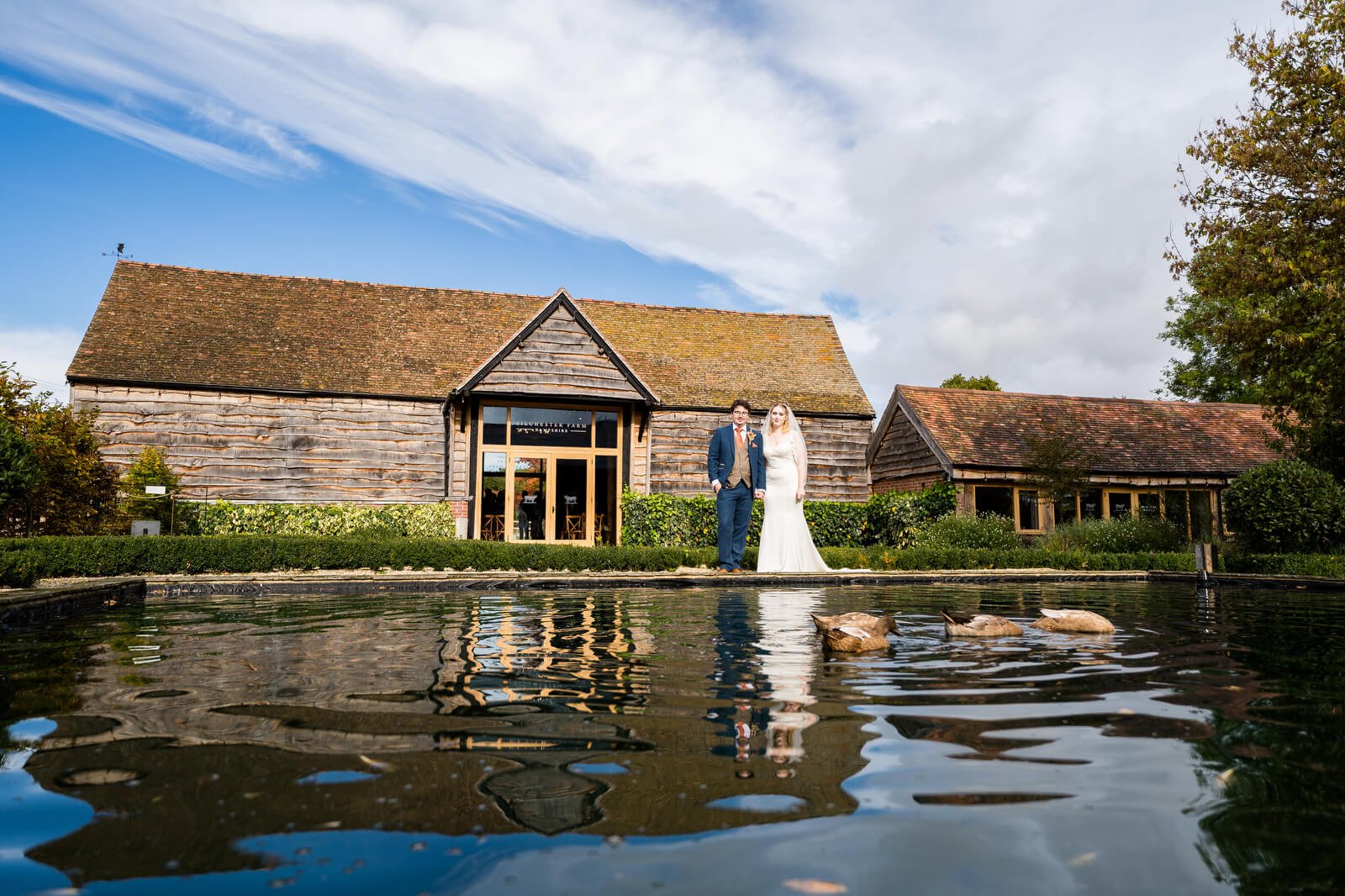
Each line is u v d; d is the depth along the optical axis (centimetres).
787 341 2239
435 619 546
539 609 623
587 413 1853
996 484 2027
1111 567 1364
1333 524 1377
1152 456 2123
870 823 149
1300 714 244
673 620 539
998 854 134
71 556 891
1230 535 1616
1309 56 1529
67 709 251
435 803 160
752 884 120
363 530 1515
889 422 2350
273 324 1827
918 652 387
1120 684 297
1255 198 1583
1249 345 1619
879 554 1286
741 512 1118
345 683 298
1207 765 188
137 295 1775
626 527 1709
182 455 1616
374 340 1875
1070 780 177
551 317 1711
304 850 134
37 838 140
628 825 147
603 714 243
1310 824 147
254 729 223
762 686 294
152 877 123
